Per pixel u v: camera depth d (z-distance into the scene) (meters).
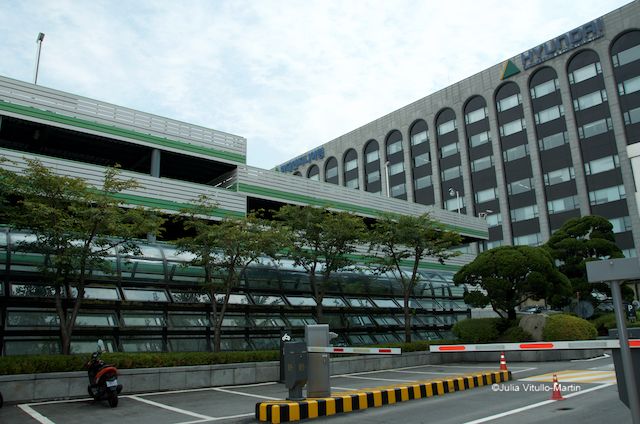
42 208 13.45
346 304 24.45
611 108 52.16
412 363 20.88
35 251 15.12
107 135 23.69
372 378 16.56
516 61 60.19
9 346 14.95
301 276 23.89
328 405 10.21
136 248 17.34
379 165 73.56
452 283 31.88
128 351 16.77
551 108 56.94
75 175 20.59
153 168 24.97
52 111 22.27
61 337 15.15
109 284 18.03
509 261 23.72
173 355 15.42
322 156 82.56
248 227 18.38
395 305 26.84
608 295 36.97
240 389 14.56
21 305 16.02
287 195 28.64
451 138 65.50
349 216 21.56
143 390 13.91
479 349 8.51
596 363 19.69
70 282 16.97
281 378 16.03
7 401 11.95
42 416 10.42
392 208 34.38
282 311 22.14
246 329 20.16
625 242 49.41
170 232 27.31
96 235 16.34
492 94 61.97
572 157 54.34
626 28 52.03
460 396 12.09
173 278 19.64
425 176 67.44
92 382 12.17
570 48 55.88
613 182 51.09
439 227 24.92
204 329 18.95
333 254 21.44
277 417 9.48
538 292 23.78
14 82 21.47
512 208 58.47
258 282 22.03
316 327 12.10
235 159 27.50
